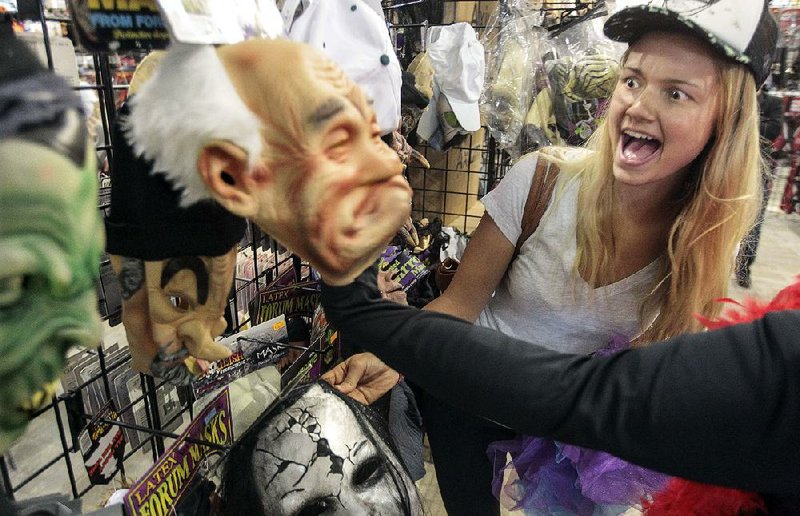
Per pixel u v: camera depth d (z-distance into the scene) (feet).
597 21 6.37
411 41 6.24
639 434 1.19
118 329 2.36
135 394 2.36
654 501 2.12
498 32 6.38
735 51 2.08
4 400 0.91
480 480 3.21
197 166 1.20
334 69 1.28
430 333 1.45
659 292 2.72
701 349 1.20
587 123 6.04
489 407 1.36
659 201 2.52
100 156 1.93
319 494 1.80
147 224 1.35
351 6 2.96
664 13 2.09
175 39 1.07
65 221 0.86
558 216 2.67
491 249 2.81
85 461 2.11
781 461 1.09
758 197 2.56
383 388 2.38
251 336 2.25
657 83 2.23
